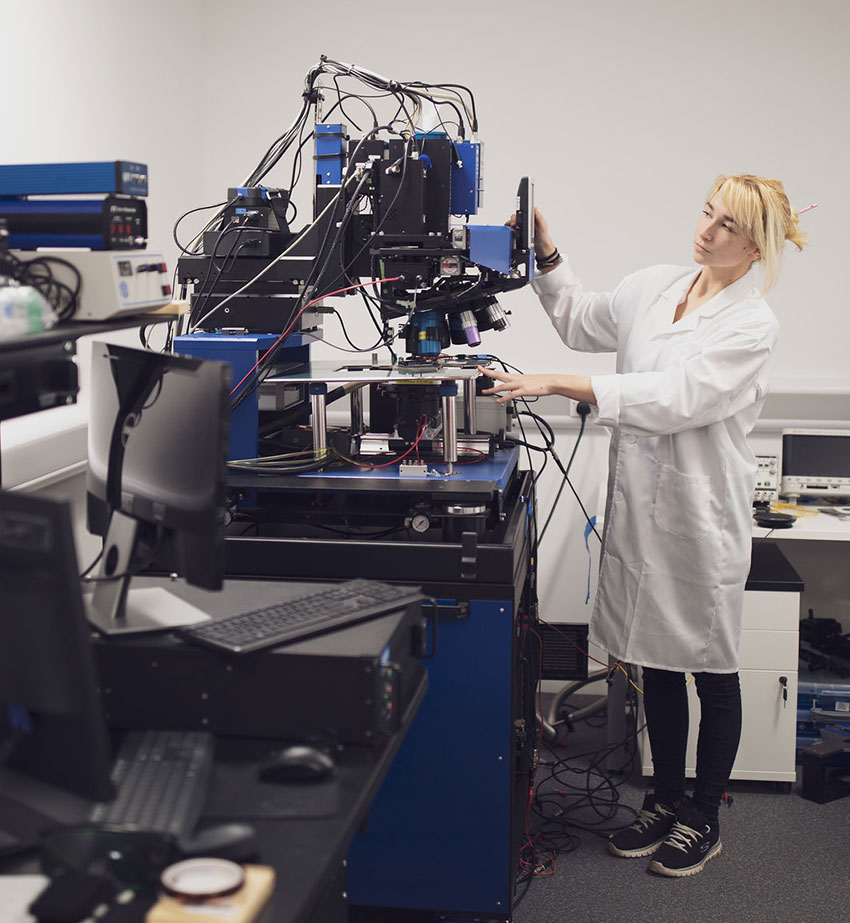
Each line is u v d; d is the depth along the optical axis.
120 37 2.67
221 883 0.91
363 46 3.19
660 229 3.18
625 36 3.09
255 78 3.23
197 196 3.25
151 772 1.12
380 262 2.04
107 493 1.44
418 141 2.00
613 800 2.65
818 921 2.13
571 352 3.25
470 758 1.95
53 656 0.94
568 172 3.18
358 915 2.16
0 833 0.99
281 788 1.14
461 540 1.91
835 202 3.10
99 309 1.35
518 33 3.13
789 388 3.12
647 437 2.29
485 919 2.02
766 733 2.68
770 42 3.05
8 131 2.17
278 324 2.17
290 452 2.15
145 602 1.42
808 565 3.25
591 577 3.31
